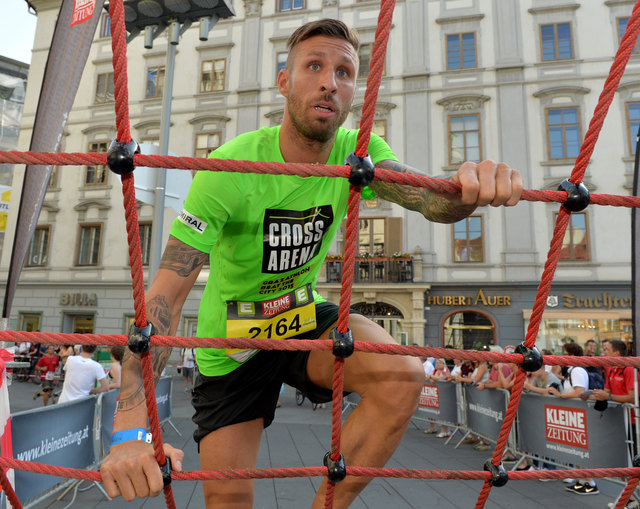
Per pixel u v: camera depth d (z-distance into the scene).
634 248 2.05
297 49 1.30
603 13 15.80
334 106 1.26
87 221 17.70
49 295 17.44
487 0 16.53
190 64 18.30
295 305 1.51
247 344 0.93
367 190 1.53
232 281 1.48
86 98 18.78
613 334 14.09
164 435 6.68
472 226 15.52
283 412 9.47
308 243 1.45
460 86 16.19
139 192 5.19
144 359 0.90
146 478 0.85
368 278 15.66
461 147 15.86
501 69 15.97
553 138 15.41
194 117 17.73
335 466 0.98
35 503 3.29
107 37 19.11
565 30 15.96
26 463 0.91
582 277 14.59
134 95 18.56
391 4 0.85
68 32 1.89
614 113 15.18
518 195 0.87
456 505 3.84
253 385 1.54
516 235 15.11
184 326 15.97
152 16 6.37
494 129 15.73
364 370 1.27
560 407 4.43
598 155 14.99
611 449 3.90
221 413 1.53
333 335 0.96
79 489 4.05
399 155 16.09
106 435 4.56
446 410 6.98
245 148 1.40
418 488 4.29
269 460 5.26
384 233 15.97
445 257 15.48
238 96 17.67
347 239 0.92
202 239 1.28
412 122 16.20
